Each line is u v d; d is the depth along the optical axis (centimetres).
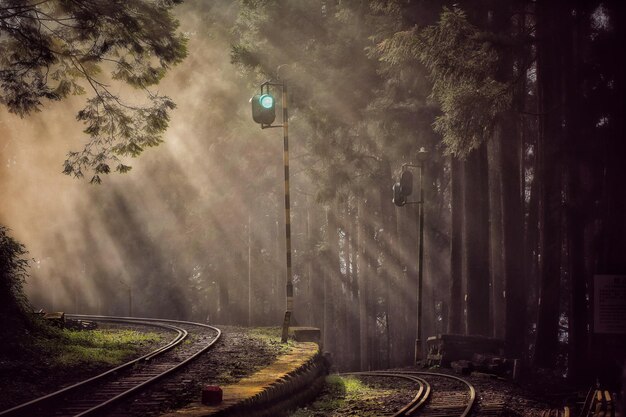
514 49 3562
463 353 3478
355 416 2109
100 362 2469
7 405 1817
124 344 2994
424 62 3594
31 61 2884
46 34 3008
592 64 4006
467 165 4341
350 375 3484
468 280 4288
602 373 3572
